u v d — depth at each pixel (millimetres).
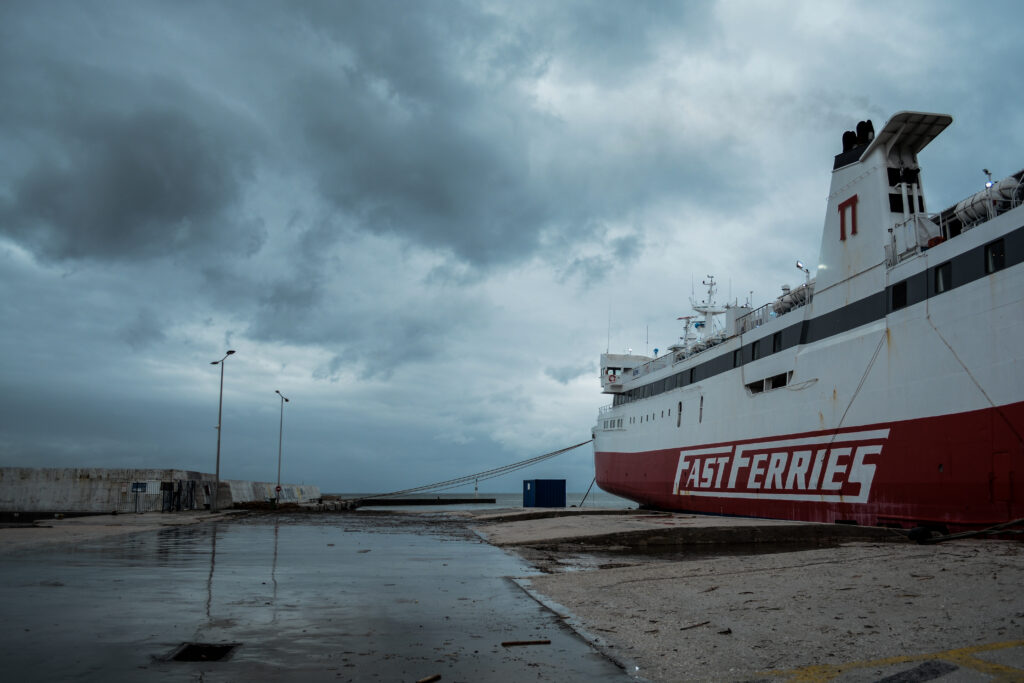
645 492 50750
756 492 35594
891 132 28734
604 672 7234
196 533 28234
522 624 9867
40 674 6871
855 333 29141
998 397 21750
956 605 10406
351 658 7742
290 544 23688
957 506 23062
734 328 41062
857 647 8180
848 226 30547
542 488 66125
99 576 14375
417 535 30062
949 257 24234
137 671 7031
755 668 7355
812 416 31516
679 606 11469
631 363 63688
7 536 25328
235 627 9367
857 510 27844
